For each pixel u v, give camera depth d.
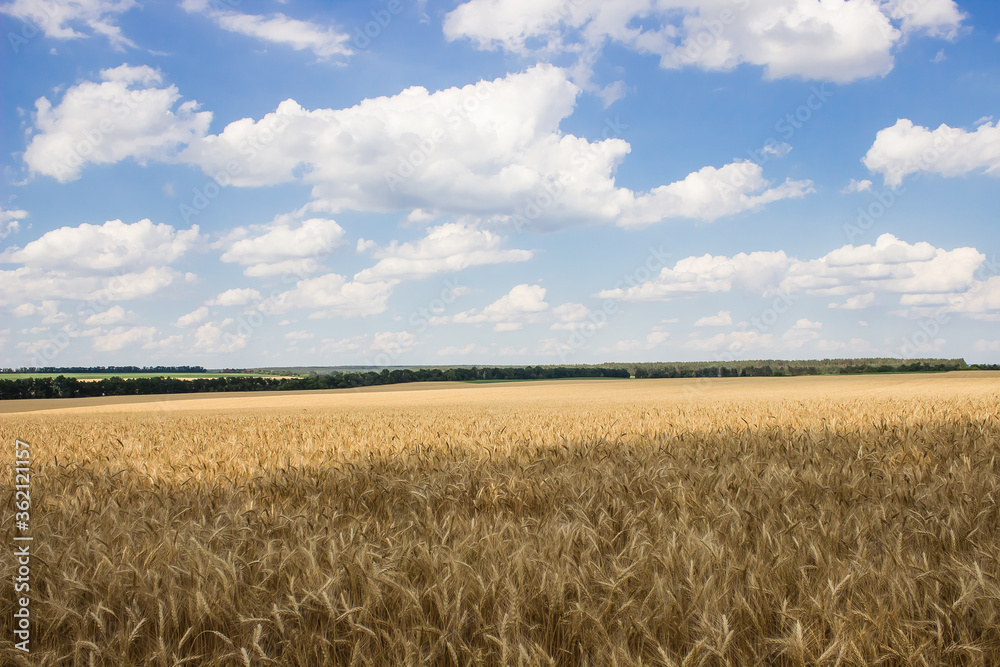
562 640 2.72
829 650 2.30
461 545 3.37
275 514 4.68
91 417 26.81
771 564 3.12
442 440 9.93
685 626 2.63
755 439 8.90
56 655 2.57
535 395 46.84
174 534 3.75
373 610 2.83
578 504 4.52
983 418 11.63
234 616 2.82
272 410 32.69
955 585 2.88
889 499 4.66
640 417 15.27
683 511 4.19
